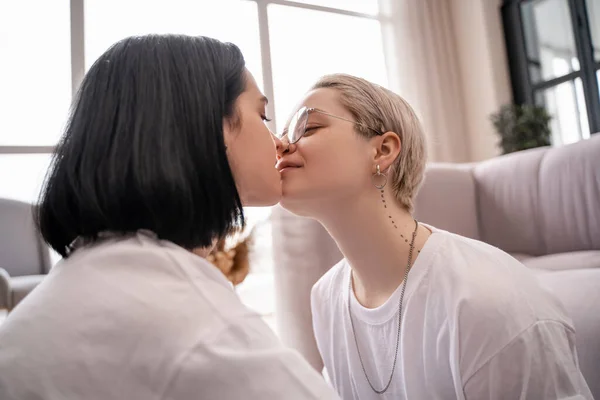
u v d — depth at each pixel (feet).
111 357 1.23
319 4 15.17
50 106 10.61
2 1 10.48
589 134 13.70
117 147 1.50
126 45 1.72
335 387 3.13
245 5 13.71
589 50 13.73
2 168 10.07
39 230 1.65
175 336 1.26
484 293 2.15
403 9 15.51
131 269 1.39
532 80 15.21
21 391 1.20
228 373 1.24
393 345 2.56
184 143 1.56
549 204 6.86
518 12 15.40
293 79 14.30
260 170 2.03
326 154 2.55
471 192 7.63
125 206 1.49
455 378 2.13
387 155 2.65
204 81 1.69
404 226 2.70
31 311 1.36
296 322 5.77
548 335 2.10
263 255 6.01
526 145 12.97
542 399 2.01
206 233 1.64
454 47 16.48
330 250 5.84
